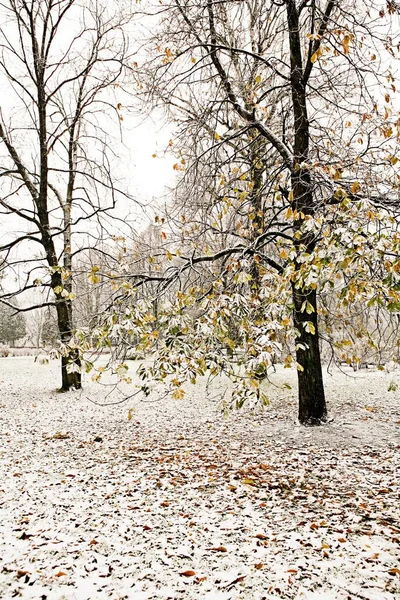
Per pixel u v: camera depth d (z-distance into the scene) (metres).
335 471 6.61
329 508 5.24
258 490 5.95
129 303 5.85
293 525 4.80
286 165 8.10
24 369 23.28
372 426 9.27
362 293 4.50
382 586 3.53
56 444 8.84
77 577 3.78
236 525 4.83
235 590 3.54
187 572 3.81
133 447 8.56
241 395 4.71
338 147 7.11
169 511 5.28
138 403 13.83
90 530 4.75
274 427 9.63
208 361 5.05
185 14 8.14
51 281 14.34
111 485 6.29
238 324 5.89
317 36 5.96
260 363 4.52
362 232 4.39
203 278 7.19
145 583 3.67
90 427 10.51
